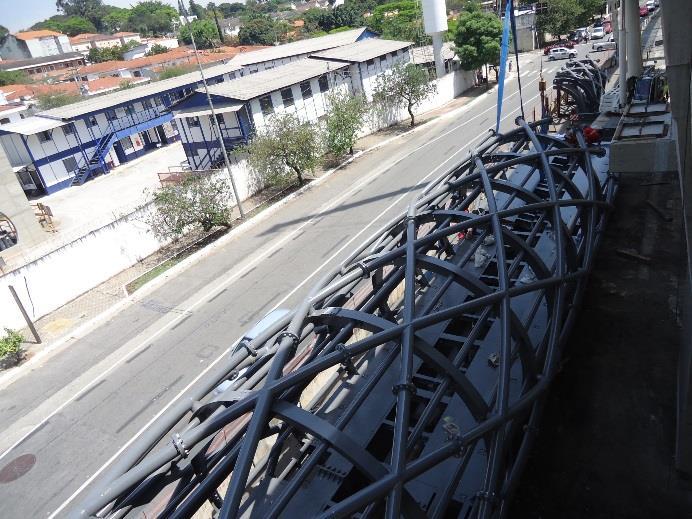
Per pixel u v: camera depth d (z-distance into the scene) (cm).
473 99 4709
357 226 2506
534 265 945
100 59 10269
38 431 1557
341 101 3538
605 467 900
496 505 673
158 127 4950
